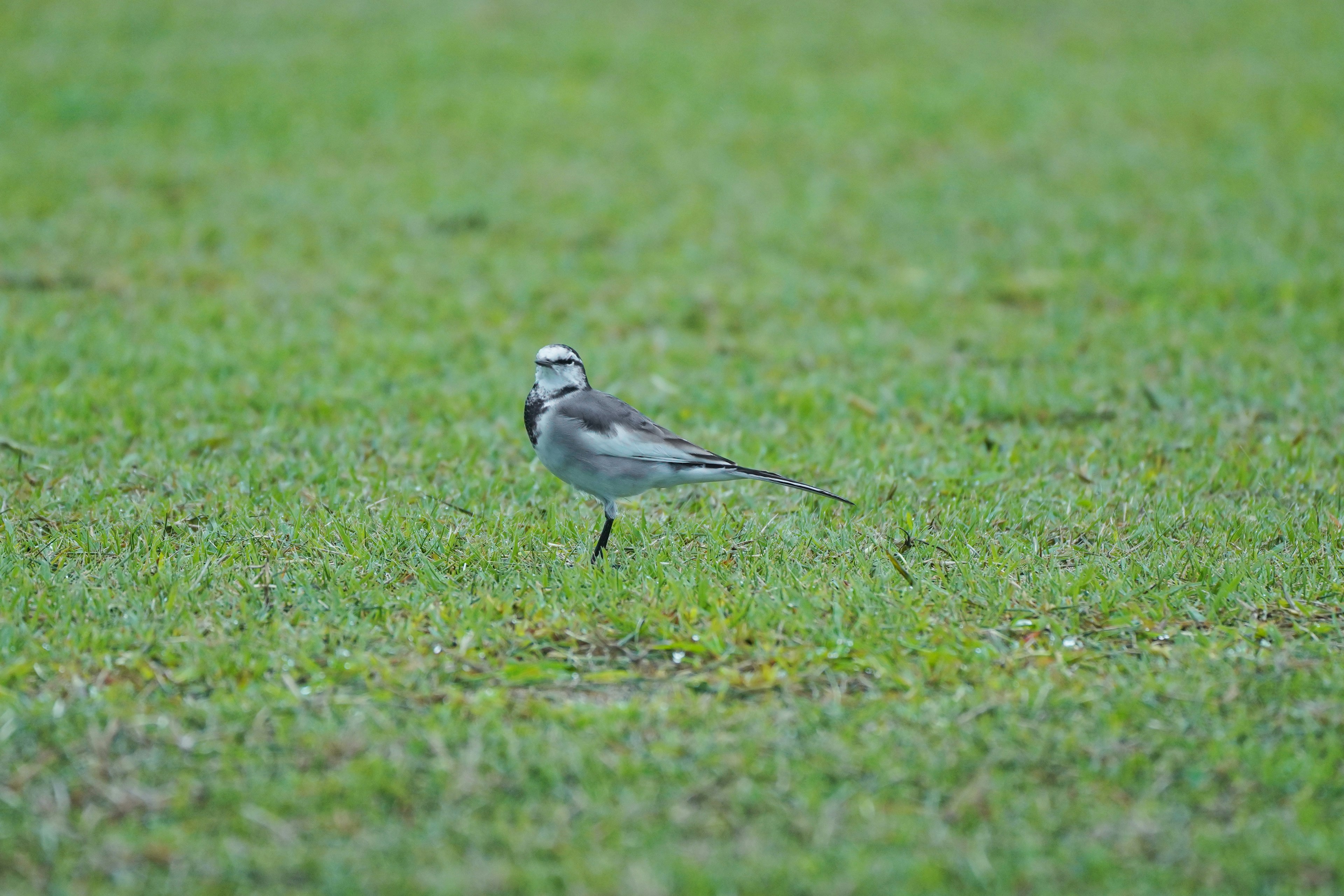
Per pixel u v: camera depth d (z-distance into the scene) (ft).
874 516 37.52
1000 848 22.34
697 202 77.82
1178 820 23.09
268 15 116.78
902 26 118.01
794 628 30.30
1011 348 55.93
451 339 56.85
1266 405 48.14
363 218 73.92
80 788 23.63
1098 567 33.83
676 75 102.89
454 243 70.90
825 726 26.07
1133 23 119.96
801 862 21.68
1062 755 24.93
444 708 26.45
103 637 29.17
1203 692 27.12
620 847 22.17
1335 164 83.61
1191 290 62.64
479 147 87.30
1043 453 43.06
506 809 23.16
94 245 67.97
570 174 82.74
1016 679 28.04
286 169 82.17
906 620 30.66
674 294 63.31
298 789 23.57
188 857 21.86
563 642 30.19
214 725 25.64
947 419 48.16
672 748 24.95
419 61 104.27
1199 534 36.42
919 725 26.09
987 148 87.92
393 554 34.35
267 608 31.27
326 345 55.36
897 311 61.21
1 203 73.77
